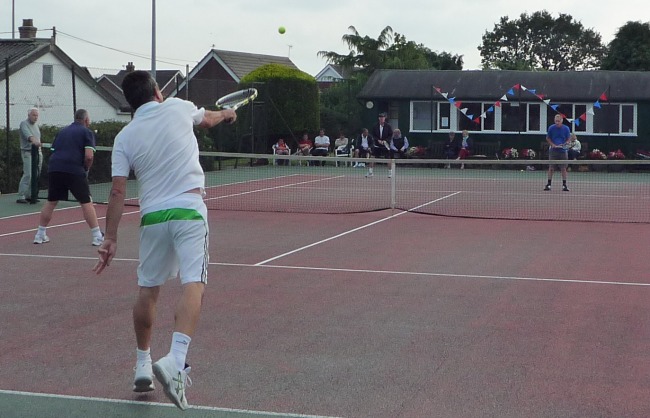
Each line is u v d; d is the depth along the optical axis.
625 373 6.18
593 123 34.69
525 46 88.38
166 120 5.50
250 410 5.40
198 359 6.55
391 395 5.71
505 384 5.94
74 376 6.14
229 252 11.71
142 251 5.53
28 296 8.83
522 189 23.06
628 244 12.61
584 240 13.05
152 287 5.57
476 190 22.72
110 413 5.35
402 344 7.00
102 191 21.09
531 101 35.03
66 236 13.23
